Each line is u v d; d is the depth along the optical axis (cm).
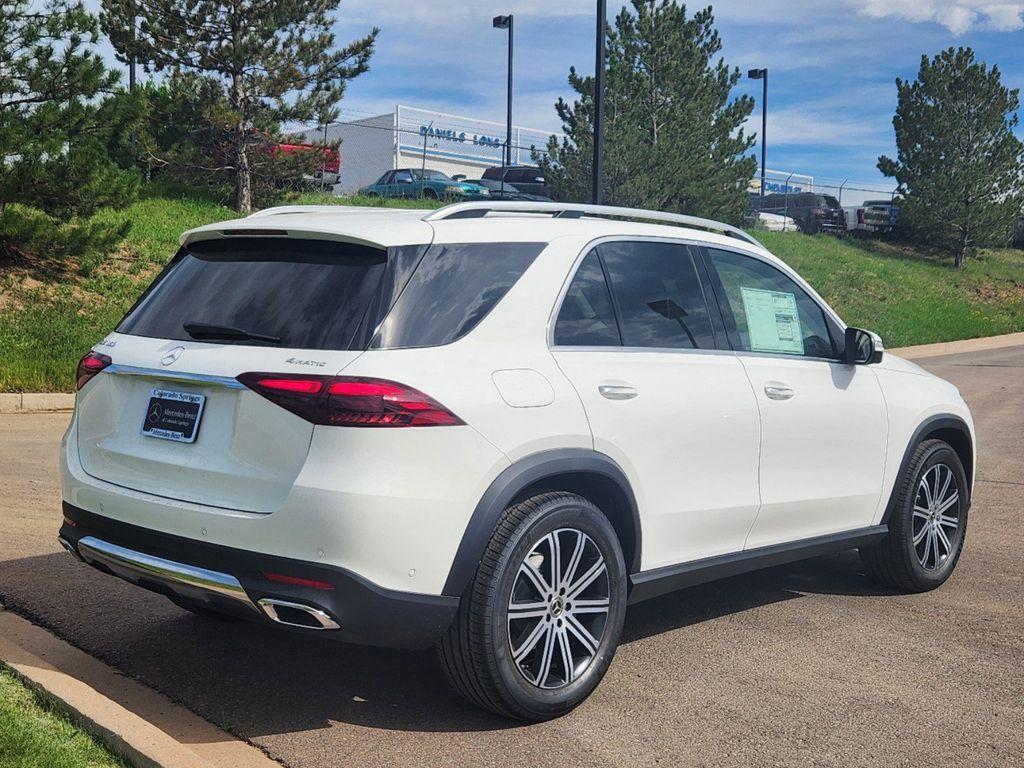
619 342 432
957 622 527
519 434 377
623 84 2494
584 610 402
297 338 366
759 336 500
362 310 365
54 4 1555
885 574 575
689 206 2642
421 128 3503
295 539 346
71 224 1698
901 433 561
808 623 521
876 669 457
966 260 3866
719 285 491
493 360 383
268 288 388
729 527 470
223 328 380
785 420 490
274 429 355
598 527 402
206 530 363
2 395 1191
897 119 3741
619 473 411
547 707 387
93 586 530
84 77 1563
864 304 2778
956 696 427
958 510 602
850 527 542
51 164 1517
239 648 460
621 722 395
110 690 406
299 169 2142
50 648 445
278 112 2064
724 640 493
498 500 369
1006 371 1900
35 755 325
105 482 402
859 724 397
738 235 531
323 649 464
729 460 463
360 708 400
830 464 519
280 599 347
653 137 2614
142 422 395
